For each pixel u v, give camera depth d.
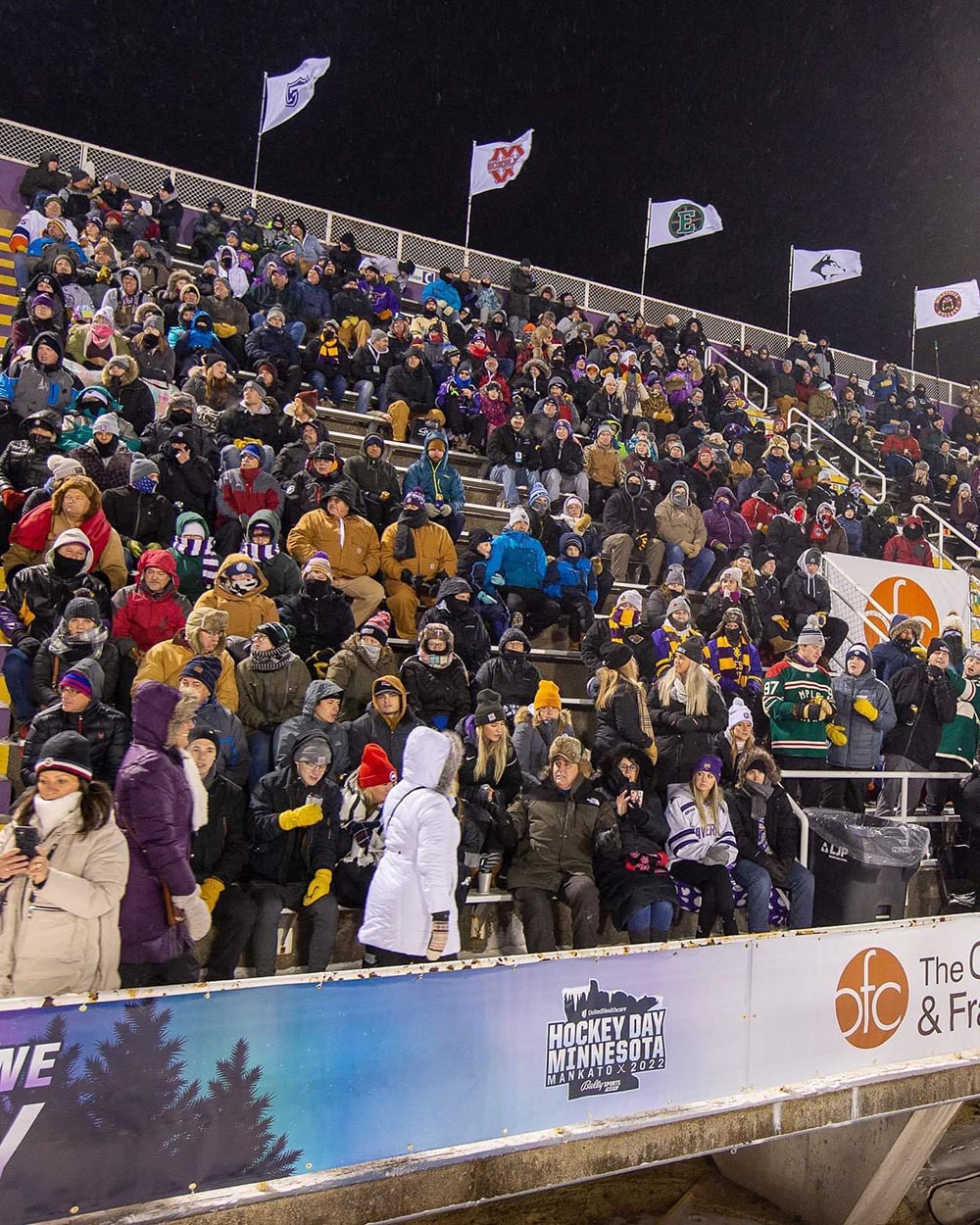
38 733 4.82
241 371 10.84
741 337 20.62
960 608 12.24
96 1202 3.05
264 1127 3.36
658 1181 6.66
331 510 7.79
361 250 17.16
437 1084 3.72
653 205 20.62
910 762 7.52
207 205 15.89
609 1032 4.16
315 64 16.70
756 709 7.92
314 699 5.41
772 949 4.70
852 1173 5.93
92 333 9.26
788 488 12.93
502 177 18.53
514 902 5.57
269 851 4.95
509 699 6.98
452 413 11.38
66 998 3.05
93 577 6.14
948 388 22.27
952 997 5.36
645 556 10.15
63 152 14.84
